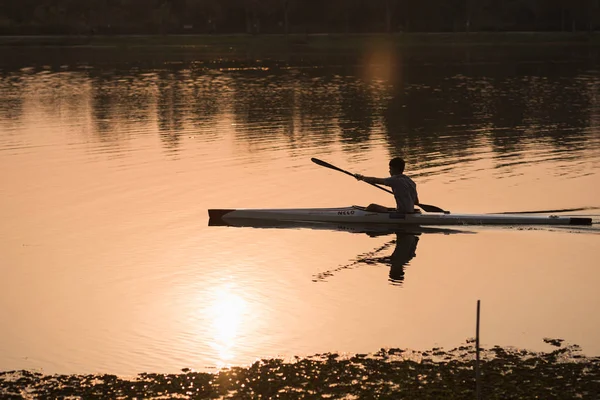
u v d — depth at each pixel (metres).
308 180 75.44
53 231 58.88
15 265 51.03
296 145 94.12
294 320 41.50
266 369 35.09
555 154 86.81
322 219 61.53
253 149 91.56
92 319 41.97
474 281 47.34
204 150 91.06
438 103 136.75
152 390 33.31
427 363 35.38
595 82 172.75
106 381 34.41
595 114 120.44
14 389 33.75
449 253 53.41
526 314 41.62
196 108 131.00
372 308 43.03
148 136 101.44
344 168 80.44
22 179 76.06
